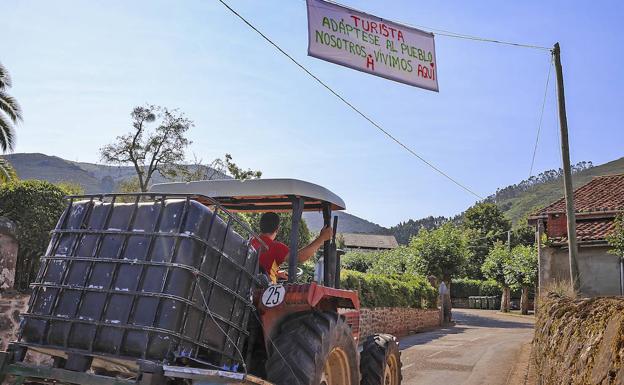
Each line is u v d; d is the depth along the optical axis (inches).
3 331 261.4
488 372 516.1
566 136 655.1
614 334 163.3
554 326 324.2
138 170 1904.5
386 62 356.2
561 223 881.5
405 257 1681.8
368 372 264.5
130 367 159.9
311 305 192.9
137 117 1899.6
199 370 143.3
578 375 204.2
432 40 375.6
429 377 488.7
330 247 247.4
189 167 1973.4
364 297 838.5
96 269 163.8
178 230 159.2
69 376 152.6
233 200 237.8
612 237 677.9
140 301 154.2
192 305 155.6
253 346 203.9
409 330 1048.8
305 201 243.4
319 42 331.9
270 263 219.9
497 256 1963.6
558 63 656.4
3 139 1120.2
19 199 382.6
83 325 158.2
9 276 271.3
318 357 189.3
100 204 175.2
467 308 2317.9
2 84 1099.9
